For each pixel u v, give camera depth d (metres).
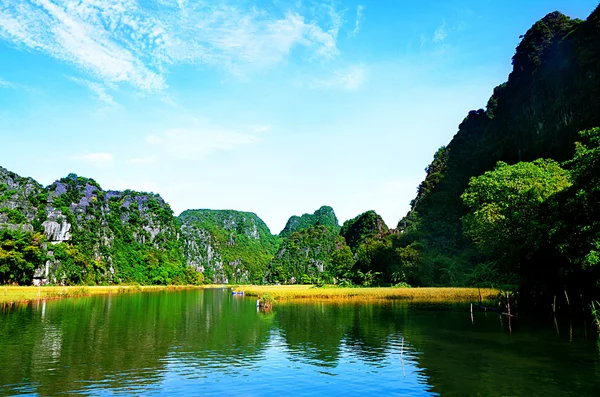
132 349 24.86
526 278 41.94
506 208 42.81
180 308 53.88
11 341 27.42
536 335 27.69
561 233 31.00
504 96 118.69
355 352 23.75
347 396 16.03
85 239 139.75
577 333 28.27
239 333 30.81
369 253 109.12
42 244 111.25
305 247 194.38
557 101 83.88
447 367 19.95
